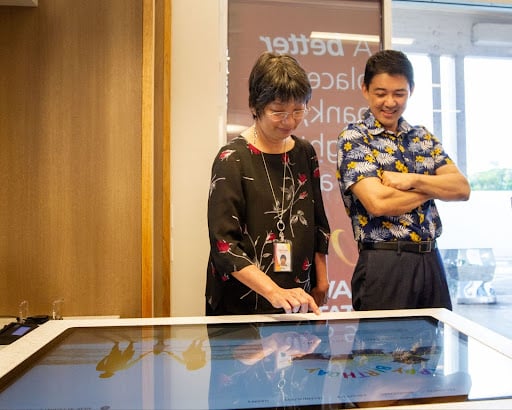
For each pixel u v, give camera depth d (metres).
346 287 2.49
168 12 2.08
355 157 1.59
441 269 1.58
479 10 2.95
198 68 2.27
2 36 1.61
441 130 2.94
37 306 1.62
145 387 0.72
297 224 1.37
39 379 0.76
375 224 1.54
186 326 1.07
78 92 1.63
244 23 2.45
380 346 0.91
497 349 0.89
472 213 2.94
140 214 1.64
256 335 1.00
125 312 1.64
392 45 2.76
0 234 1.61
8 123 1.61
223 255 1.22
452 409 0.64
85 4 1.63
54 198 1.62
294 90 1.24
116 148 1.64
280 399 0.67
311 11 2.51
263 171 1.36
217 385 0.73
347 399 0.67
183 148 2.25
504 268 2.97
